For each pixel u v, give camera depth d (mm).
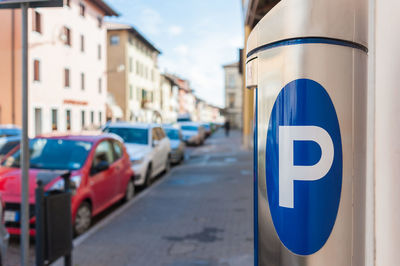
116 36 46062
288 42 1136
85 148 6375
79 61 32750
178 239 5129
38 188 3471
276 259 1173
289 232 1141
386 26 1468
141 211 6828
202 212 6727
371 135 1582
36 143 6492
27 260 3480
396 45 1395
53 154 6188
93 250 4680
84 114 34250
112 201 6922
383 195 1493
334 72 1117
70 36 31094
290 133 1129
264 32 1193
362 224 1197
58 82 29141
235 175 11672
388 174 1458
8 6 3412
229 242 4961
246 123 22688
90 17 34938
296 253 1138
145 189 9672
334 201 1129
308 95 1111
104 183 6438
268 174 1186
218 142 34125
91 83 35438
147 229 5633
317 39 1111
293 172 1129
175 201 7727
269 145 1181
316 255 1129
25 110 3395
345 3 1134
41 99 26781
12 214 4984
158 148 11125
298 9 1124
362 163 1187
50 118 28000
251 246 4773
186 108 102500
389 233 1450
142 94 53156
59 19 29125
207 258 4367
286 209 1142
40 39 26547
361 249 1196
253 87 1271
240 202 7582
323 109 1111
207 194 8500
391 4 1438
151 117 57844
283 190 1145
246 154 19672
